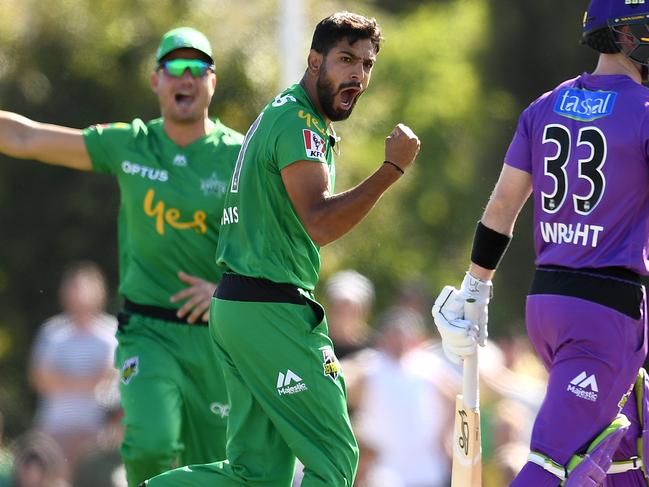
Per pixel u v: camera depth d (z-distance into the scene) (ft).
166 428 82.17
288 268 67.15
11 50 190.90
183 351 84.53
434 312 68.69
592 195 64.13
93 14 191.93
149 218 85.10
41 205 201.46
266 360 67.21
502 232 67.46
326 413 67.26
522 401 122.31
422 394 118.42
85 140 86.07
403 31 229.25
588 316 63.98
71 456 128.88
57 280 201.98
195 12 191.31
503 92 232.32
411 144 64.44
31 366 199.31
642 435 67.51
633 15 64.08
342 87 66.85
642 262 64.18
